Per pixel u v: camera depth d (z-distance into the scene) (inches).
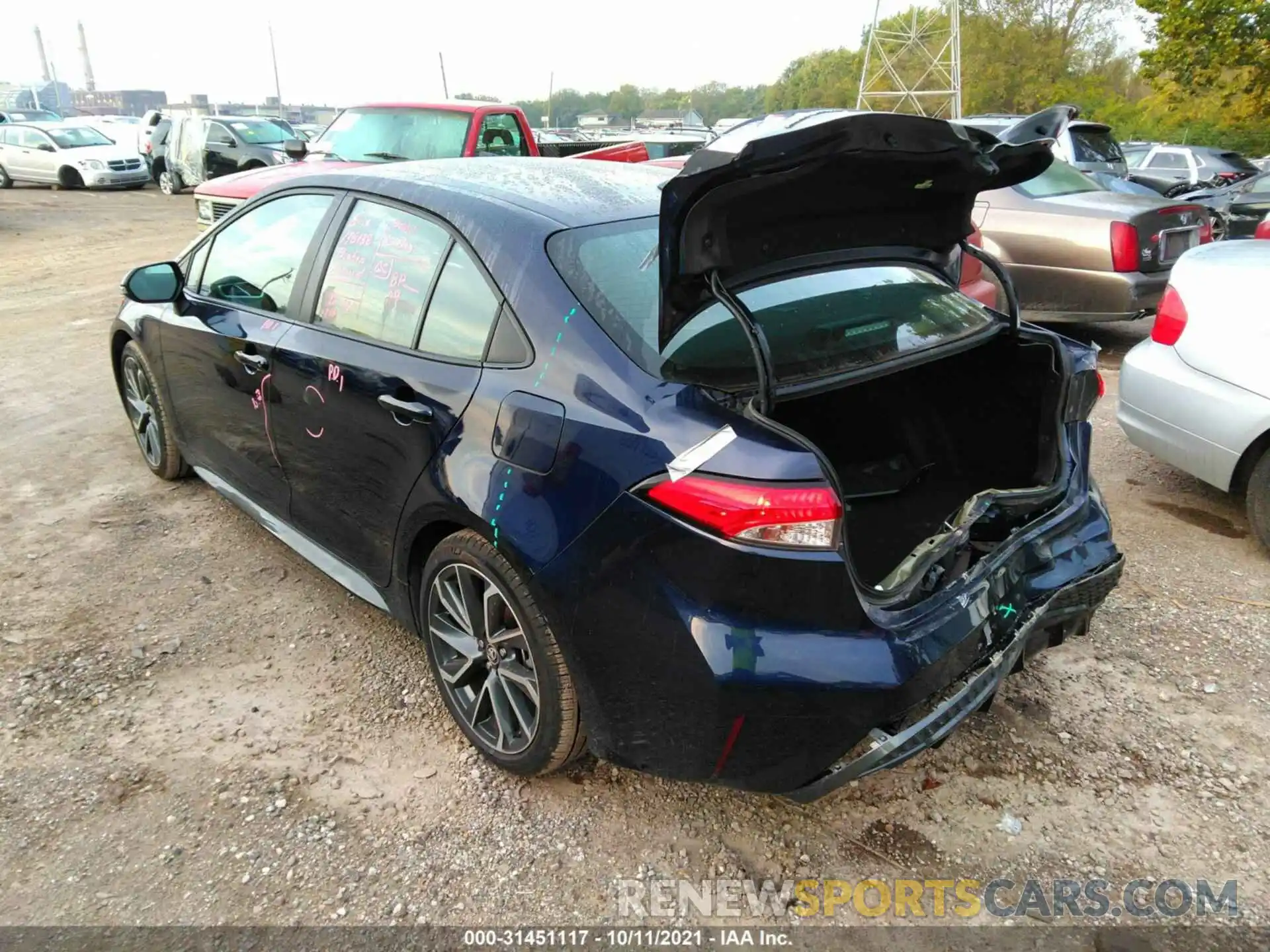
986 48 1900.8
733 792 101.3
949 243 109.8
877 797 100.7
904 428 121.8
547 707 92.7
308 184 129.9
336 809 97.9
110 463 188.5
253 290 134.8
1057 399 106.7
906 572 83.4
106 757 104.4
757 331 79.4
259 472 135.5
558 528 85.0
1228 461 151.2
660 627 79.4
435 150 323.3
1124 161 423.8
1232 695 118.0
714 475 75.5
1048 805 99.8
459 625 104.5
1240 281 150.4
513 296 95.0
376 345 109.3
